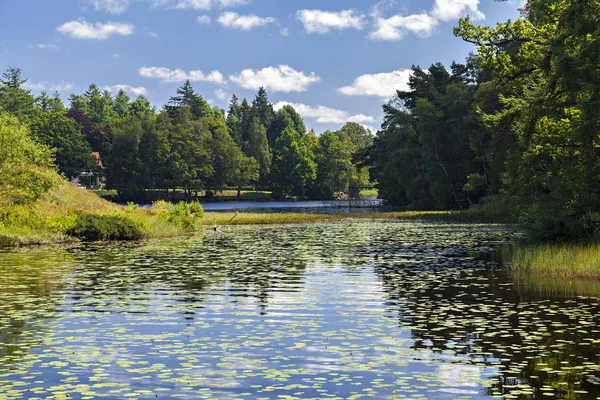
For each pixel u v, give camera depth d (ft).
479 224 196.54
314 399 33.04
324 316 54.54
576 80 92.12
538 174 153.79
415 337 46.39
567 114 112.68
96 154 487.20
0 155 132.26
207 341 45.44
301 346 43.91
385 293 66.74
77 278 78.89
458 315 54.39
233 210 323.98
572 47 98.27
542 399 32.83
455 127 281.95
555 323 50.72
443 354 41.63
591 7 93.97
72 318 53.83
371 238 146.92
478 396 33.37
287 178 513.45
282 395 33.63
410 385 35.24
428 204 305.12
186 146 466.70
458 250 114.11
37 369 38.32
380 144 367.04
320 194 520.42
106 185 450.30
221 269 88.53
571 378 36.22
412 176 312.09
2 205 135.64
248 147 545.03
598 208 102.27
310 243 134.10
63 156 410.72
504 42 126.41
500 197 236.22
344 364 39.45
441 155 289.74
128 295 65.98
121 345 44.24
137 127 446.60
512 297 63.26
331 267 90.38
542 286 69.97
